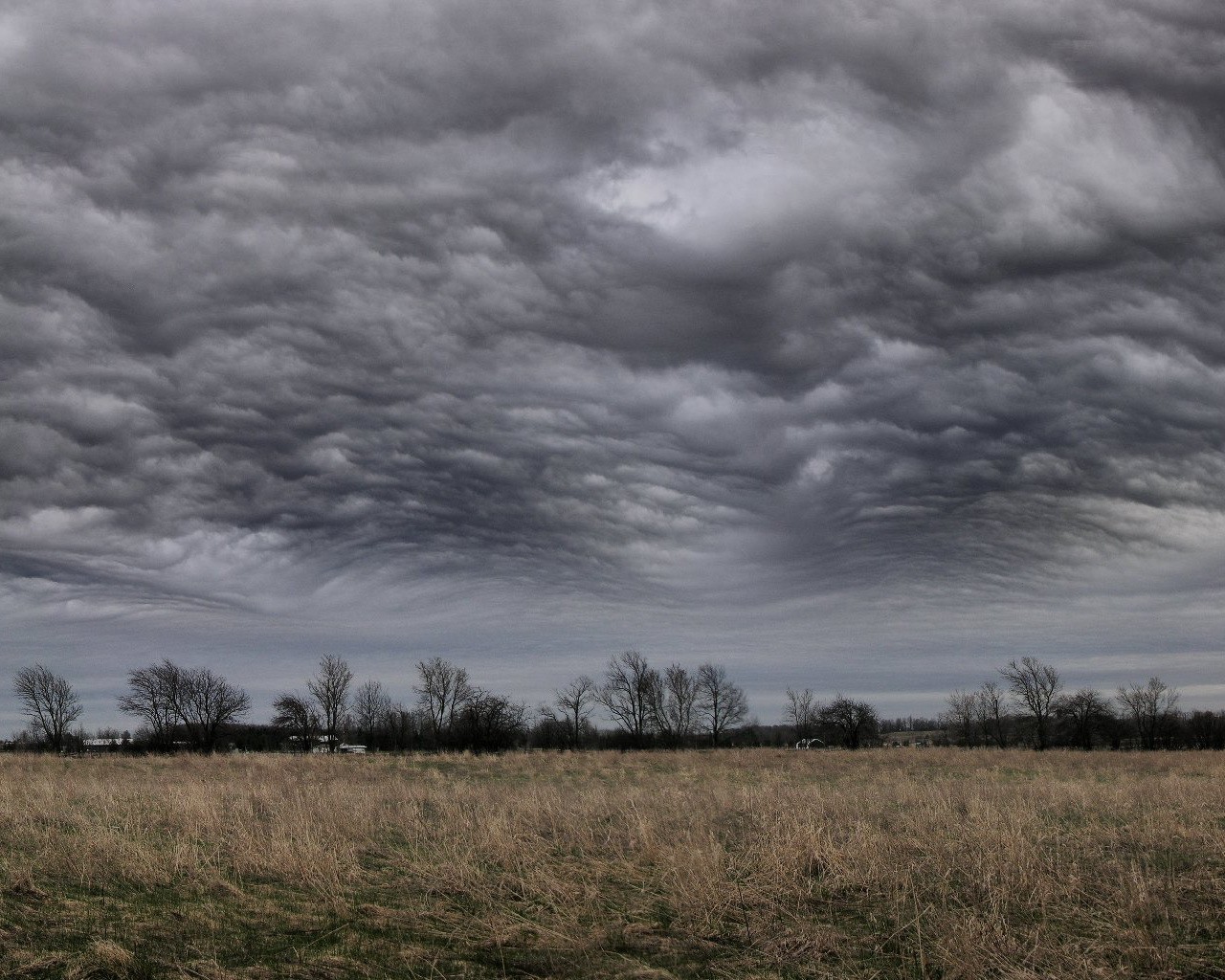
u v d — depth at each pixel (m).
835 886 13.17
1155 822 17.67
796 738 106.56
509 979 9.84
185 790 22.61
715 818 18.69
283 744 91.88
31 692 85.56
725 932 11.45
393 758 50.91
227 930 10.91
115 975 9.28
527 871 14.02
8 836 14.76
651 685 99.31
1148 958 10.12
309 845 14.29
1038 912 11.96
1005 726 107.94
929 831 16.88
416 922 11.55
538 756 55.56
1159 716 99.75
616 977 9.92
